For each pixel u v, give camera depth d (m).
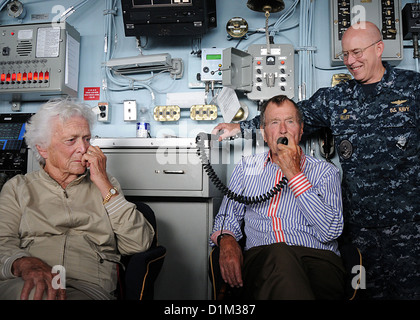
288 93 2.48
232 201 1.86
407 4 2.42
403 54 2.52
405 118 1.89
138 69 2.66
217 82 2.62
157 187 2.16
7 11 2.91
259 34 2.67
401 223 1.88
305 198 1.55
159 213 2.21
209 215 2.19
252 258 1.57
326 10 2.63
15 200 1.52
